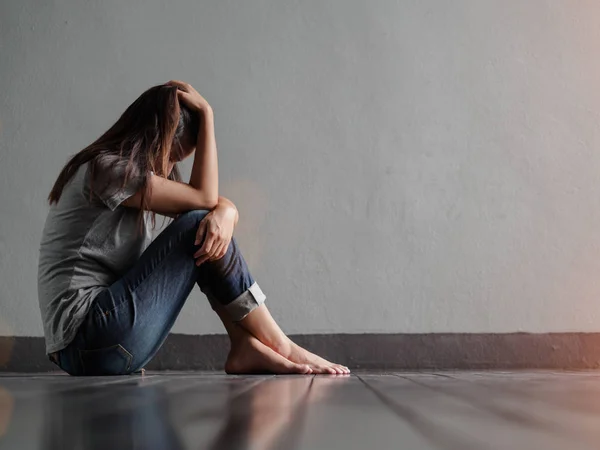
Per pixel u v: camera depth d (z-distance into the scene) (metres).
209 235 1.71
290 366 1.81
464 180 3.79
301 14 3.81
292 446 0.32
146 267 1.68
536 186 3.81
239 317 1.83
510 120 3.83
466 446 0.32
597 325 3.77
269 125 3.76
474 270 3.76
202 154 1.84
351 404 0.60
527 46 3.86
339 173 3.76
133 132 1.80
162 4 3.77
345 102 3.79
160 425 0.43
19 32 3.74
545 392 0.79
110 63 3.74
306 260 3.71
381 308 3.71
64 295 1.69
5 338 3.59
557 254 3.79
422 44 3.83
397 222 3.75
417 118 3.80
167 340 3.59
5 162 3.69
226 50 3.78
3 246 3.65
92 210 1.73
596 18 3.88
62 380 1.25
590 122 3.85
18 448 0.33
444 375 1.67
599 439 0.35
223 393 0.78
